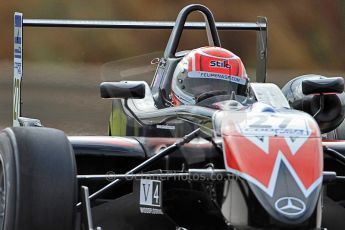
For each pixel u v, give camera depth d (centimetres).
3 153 1922
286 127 1953
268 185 1825
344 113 2408
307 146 1905
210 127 2083
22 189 1847
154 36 8275
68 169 1888
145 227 2230
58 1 8781
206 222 2159
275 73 8456
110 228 2242
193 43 6550
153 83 2750
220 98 2284
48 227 1848
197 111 2167
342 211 2283
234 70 2377
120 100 2709
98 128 4031
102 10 8831
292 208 1789
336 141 2323
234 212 1881
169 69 2605
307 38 9106
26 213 1839
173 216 2169
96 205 2288
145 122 2441
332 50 9050
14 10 8731
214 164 2062
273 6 9256
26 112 4316
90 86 4962
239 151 1888
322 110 2367
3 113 4847
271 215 1789
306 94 2317
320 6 9306
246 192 1842
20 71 2880
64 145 1922
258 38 3005
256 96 2270
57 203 1858
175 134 2288
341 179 1947
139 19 8825
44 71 6412
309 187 1831
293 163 1862
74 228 1889
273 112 2039
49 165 1878
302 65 8869
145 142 2258
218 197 1956
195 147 2117
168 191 2153
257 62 3008
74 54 7975
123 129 2658
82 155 2180
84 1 8844
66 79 5212
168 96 2567
